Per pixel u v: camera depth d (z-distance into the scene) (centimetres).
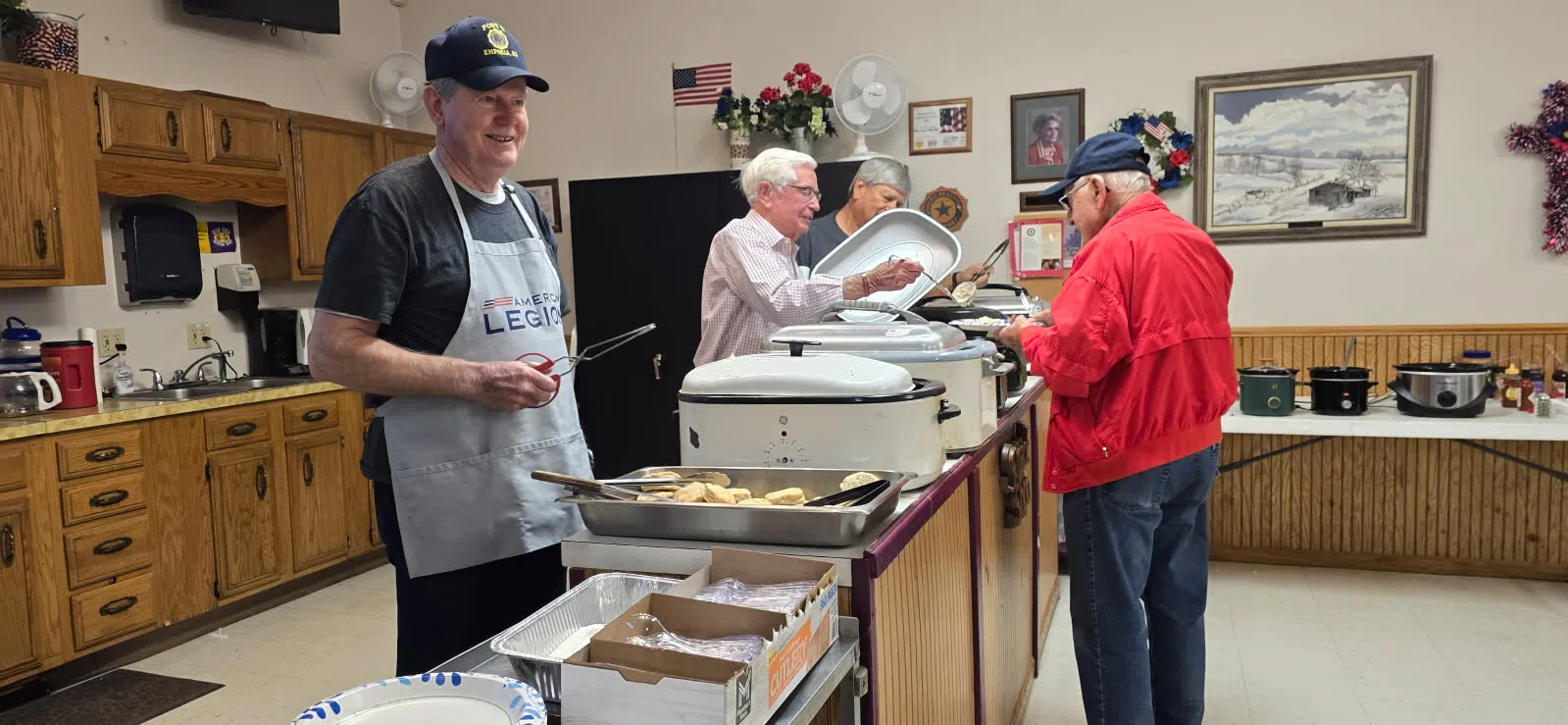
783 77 452
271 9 421
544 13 491
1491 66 362
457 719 91
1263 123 386
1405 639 319
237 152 389
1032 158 418
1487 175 365
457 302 164
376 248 154
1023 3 416
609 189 444
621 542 135
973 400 189
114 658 327
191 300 414
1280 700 276
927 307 278
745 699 94
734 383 155
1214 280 207
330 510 404
